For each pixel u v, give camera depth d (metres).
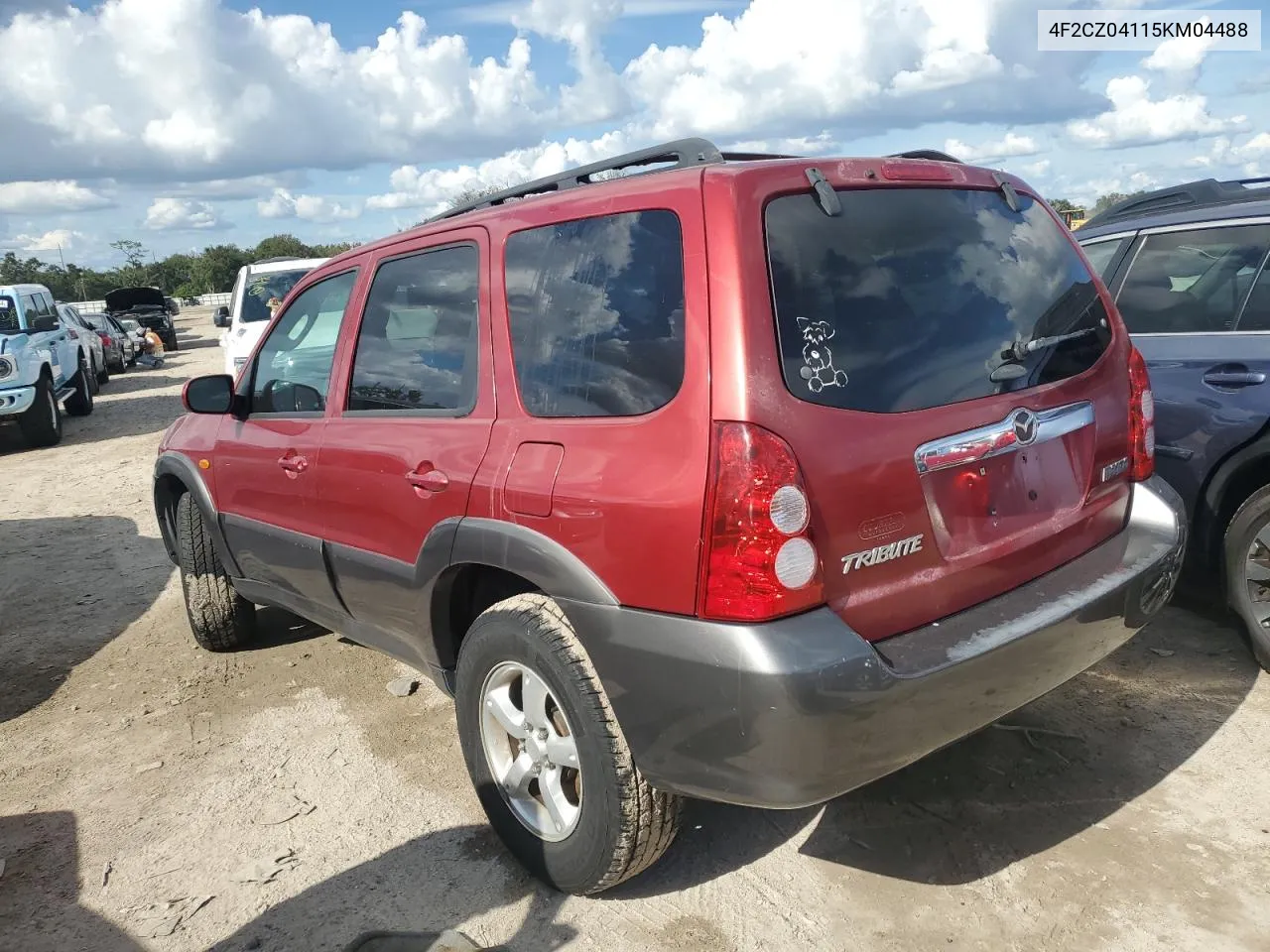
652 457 2.22
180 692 4.29
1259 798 2.89
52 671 4.66
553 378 2.54
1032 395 2.55
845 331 2.24
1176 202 4.31
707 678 2.10
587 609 2.33
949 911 2.53
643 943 2.49
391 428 3.09
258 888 2.84
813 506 2.10
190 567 4.47
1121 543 2.83
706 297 2.17
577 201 2.58
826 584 2.12
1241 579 3.61
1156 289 4.09
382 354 3.24
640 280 2.34
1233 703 3.44
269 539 3.86
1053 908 2.51
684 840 2.92
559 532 2.40
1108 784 3.03
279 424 3.75
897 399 2.27
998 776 3.12
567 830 2.62
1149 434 2.99
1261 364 3.60
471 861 2.91
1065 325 2.73
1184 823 2.81
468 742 2.85
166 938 2.65
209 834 3.14
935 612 2.34
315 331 3.67
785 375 2.12
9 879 2.97
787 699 2.01
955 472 2.36
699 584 2.11
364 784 3.39
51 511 8.23
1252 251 3.78
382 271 3.32
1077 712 3.47
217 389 3.96
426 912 2.68
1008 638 2.29
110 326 23.22
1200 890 2.54
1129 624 2.67
